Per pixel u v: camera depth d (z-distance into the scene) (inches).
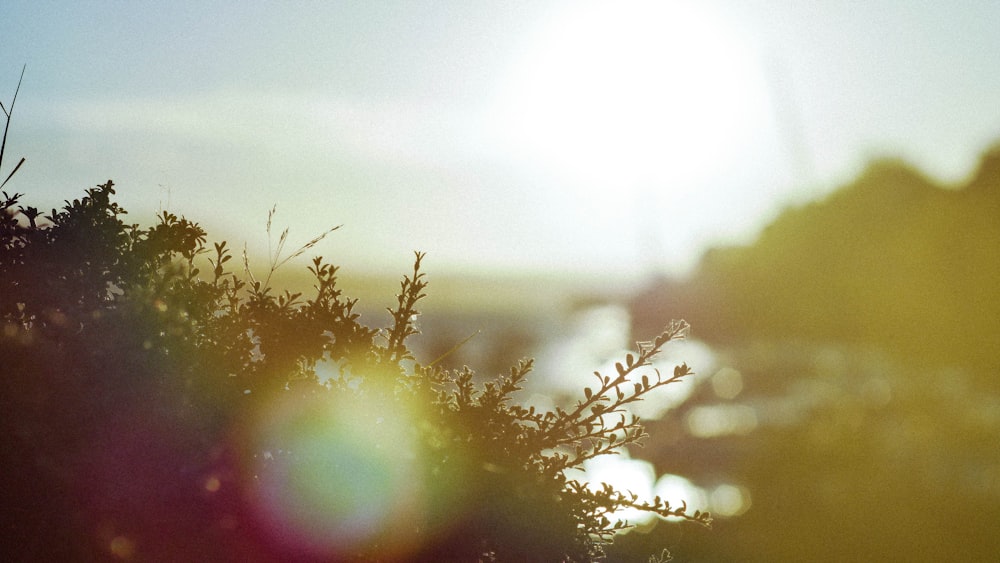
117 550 78.2
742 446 566.6
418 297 94.8
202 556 79.7
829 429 615.5
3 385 77.4
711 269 2379.4
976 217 1465.3
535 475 86.3
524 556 83.3
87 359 80.7
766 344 1519.4
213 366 85.0
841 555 350.0
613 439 93.0
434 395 92.6
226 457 81.2
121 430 78.9
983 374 950.4
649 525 102.3
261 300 90.9
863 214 1801.2
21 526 77.2
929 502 416.8
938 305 1358.3
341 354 90.9
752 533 373.4
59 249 90.8
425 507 83.2
